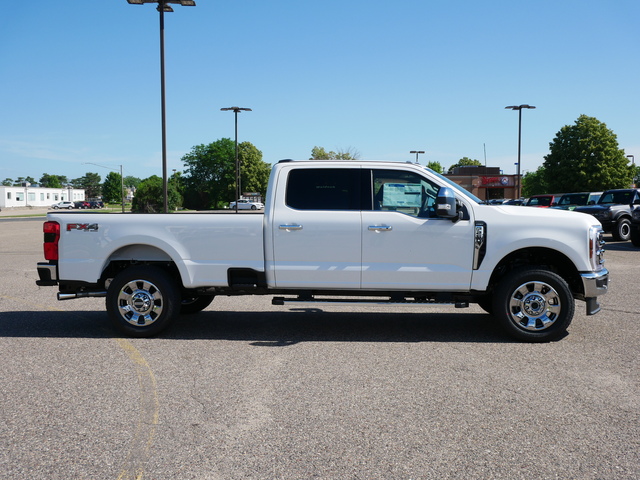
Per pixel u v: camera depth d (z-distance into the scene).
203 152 96.31
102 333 6.71
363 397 4.45
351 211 6.32
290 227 6.30
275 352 5.81
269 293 6.52
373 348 5.95
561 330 6.09
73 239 6.53
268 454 3.46
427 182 6.34
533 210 6.29
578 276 6.23
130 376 5.01
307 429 3.84
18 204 109.88
